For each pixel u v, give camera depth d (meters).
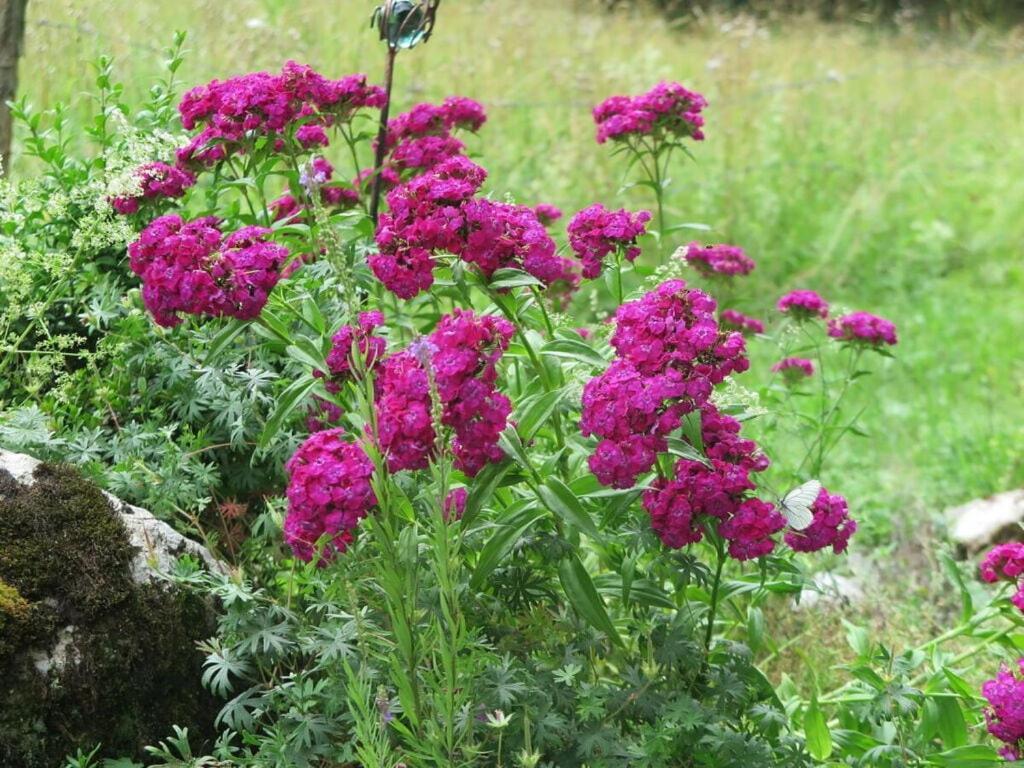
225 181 1.57
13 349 1.46
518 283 1.31
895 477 2.11
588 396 1.25
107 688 1.29
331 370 1.29
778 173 3.49
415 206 1.32
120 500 1.37
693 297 1.28
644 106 1.70
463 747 1.20
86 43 2.28
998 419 2.40
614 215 1.46
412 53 3.19
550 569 1.36
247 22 2.70
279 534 1.42
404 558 1.21
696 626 1.42
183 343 1.50
